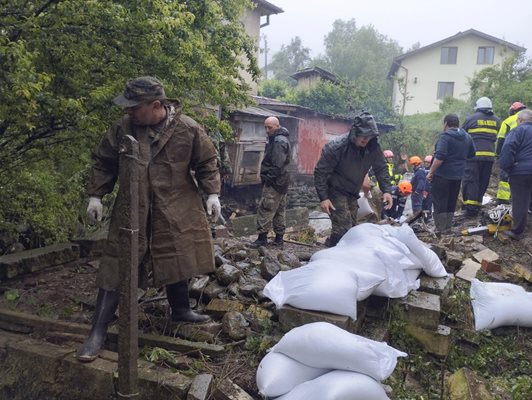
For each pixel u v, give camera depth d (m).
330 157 4.58
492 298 4.07
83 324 3.41
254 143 13.13
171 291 3.39
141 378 2.79
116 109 4.47
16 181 5.53
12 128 4.53
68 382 2.94
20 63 3.30
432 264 4.18
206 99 5.73
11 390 3.08
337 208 4.78
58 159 5.21
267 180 5.47
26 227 5.84
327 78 23.77
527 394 3.33
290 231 7.55
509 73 18.20
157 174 3.03
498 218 6.21
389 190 4.75
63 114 4.22
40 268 4.43
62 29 4.16
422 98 34.94
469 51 33.59
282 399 2.65
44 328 3.42
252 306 3.66
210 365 3.06
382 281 3.59
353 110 21.94
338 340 2.68
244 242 5.82
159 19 4.29
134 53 4.55
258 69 6.72
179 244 3.09
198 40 5.07
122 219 2.45
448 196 6.64
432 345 3.66
